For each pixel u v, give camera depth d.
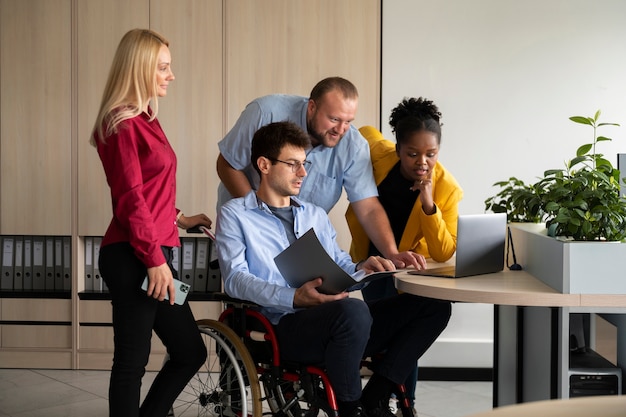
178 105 4.37
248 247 2.70
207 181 4.38
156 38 2.57
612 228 2.41
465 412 3.66
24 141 4.41
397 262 2.81
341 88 2.88
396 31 4.28
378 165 3.23
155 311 2.56
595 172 2.55
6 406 3.70
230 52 4.34
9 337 4.45
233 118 4.36
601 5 4.23
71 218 4.41
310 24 4.31
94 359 4.42
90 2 4.35
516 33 4.26
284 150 2.71
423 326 2.66
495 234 2.68
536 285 2.45
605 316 2.67
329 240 2.88
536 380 2.63
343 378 2.42
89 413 3.60
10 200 4.43
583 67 4.25
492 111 4.28
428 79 4.29
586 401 1.14
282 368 2.59
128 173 2.45
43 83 4.39
